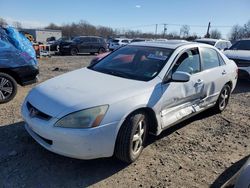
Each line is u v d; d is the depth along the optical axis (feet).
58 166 11.64
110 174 11.34
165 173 11.68
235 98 25.43
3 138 13.79
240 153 13.96
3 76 19.21
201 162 12.78
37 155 12.35
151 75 13.37
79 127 10.30
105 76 13.60
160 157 12.94
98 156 10.79
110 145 10.88
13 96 19.98
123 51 16.11
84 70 15.01
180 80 13.19
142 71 13.82
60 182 10.64
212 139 15.46
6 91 19.62
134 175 11.39
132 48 16.05
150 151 13.43
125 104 11.19
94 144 10.45
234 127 17.53
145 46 15.84
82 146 10.29
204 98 16.89
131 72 13.96
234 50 35.01
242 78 31.37
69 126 10.31
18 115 17.10
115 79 13.12
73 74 14.26
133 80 13.01
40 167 11.50
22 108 12.43
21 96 21.56
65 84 12.59
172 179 11.30
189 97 15.19
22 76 20.24
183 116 14.89
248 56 30.96
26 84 20.75
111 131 10.76
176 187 10.82
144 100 11.86
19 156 12.20
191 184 11.07
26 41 21.86
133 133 11.46
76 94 11.37
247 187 8.04
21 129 14.92
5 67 19.15
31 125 11.22
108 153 10.97
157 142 14.47
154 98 12.41
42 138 11.25
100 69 14.89
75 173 11.25
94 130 10.37
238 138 15.85
